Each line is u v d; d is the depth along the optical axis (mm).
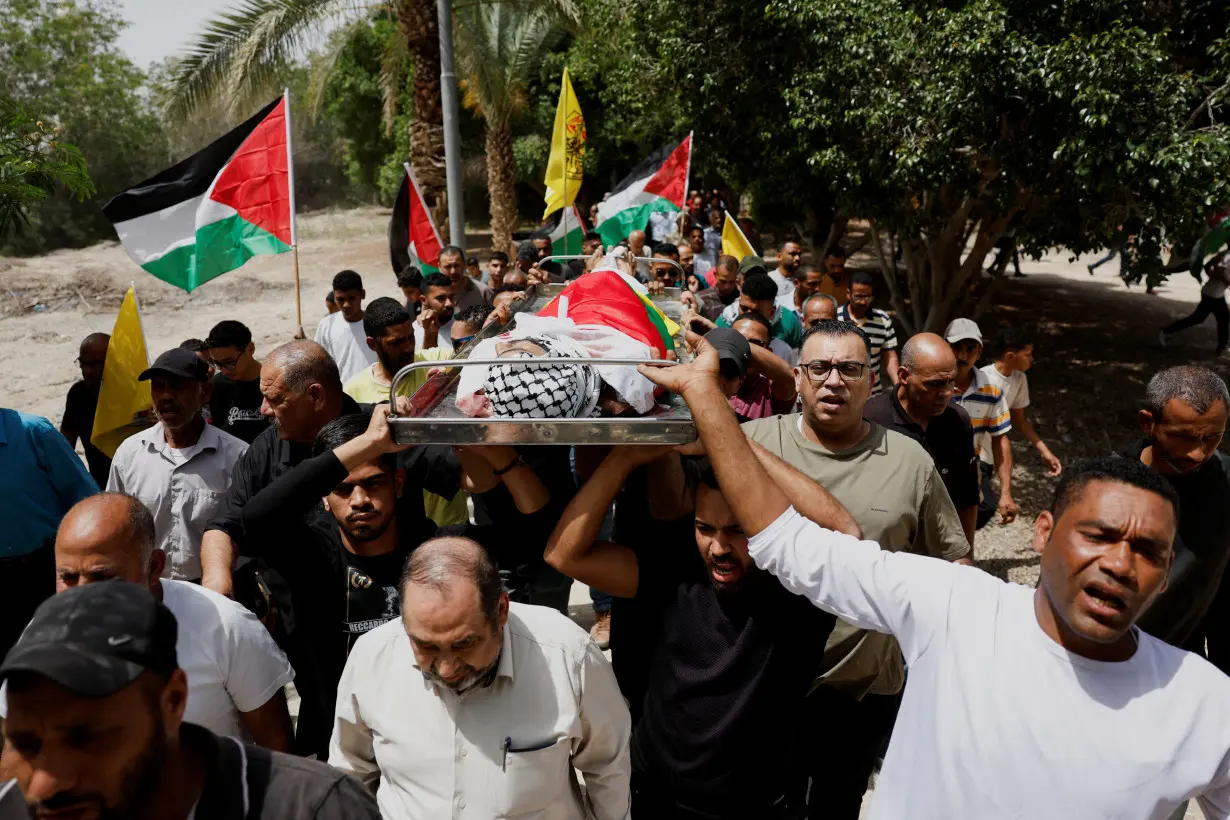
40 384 12750
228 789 1586
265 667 2646
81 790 1336
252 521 2561
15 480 3797
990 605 1934
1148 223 7992
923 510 3248
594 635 5344
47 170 5832
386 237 26906
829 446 3266
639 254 9164
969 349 5301
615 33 13430
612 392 2518
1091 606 1707
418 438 2410
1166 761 1727
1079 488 1766
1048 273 17688
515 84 17016
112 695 1304
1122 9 7715
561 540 2549
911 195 9172
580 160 9148
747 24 10062
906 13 8359
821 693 3248
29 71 29719
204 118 13742
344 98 28641
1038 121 7598
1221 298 12047
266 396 3568
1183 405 2971
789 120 9891
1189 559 3070
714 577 2492
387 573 2979
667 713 2615
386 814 2402
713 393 2213
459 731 2285
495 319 3848
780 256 9203
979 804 1832
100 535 2340
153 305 17828
